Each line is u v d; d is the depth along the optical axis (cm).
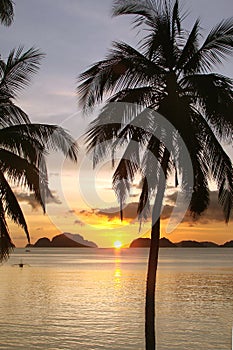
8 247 2123
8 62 2130
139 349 2898
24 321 3775
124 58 1831
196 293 5744
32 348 2888
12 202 2127
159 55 1858
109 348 2909
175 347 2950
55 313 4169
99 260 16862
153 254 1827
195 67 1850
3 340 3097
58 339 3147
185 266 12006
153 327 1805
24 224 2145
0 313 4153
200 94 1747
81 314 4134
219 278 7894
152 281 1822
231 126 1755
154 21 1834
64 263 13850
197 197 1789
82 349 2888
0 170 2117
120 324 3691
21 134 2094
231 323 3766
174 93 1742
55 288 6238
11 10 1894
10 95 2138
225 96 1742
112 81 1836
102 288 6259
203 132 1786
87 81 1856
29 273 9125
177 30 1850
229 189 1791
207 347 2955
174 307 4619
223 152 1788
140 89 1820
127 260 17038
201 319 3950
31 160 2111
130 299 5138
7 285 6650
